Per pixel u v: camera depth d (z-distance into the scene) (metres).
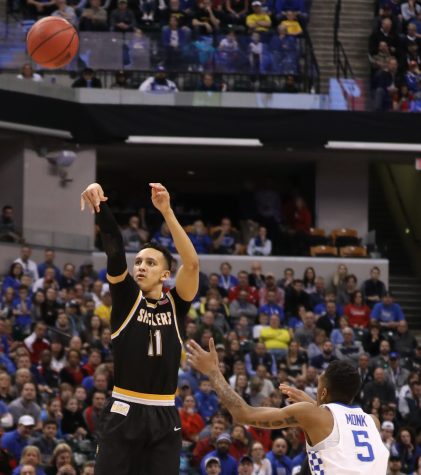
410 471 24.58
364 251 36.00
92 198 10.35
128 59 35.72
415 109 36.50
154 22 37.41
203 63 36.06
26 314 28.38
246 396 25.73
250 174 41.06
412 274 40.16
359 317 32.31
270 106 35.78
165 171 40.69
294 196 37.56
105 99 35.19
